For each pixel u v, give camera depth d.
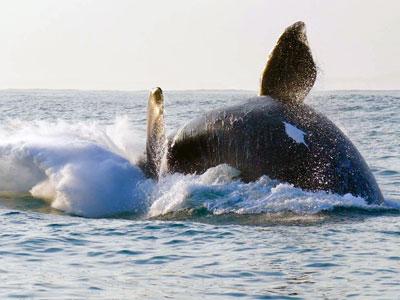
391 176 98.75
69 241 59.38
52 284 48.47
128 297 46.22
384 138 160.75
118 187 74.00
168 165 75.38
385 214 66.69
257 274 50.88
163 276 50.56
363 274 50.75
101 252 56.34
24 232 62.06
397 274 50.72
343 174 68.94
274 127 71.12
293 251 56.06
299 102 73.38
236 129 72.50
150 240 59.75
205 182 72.44
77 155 77.19
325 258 54.25
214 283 49.09
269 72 73.94
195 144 74.62
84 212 71.81
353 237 59.59
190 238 60.09
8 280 49.19
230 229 62.62
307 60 71.69
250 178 71.25
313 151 69.62
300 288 48.06
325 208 66.44
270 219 65.19
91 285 48.41
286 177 69.88
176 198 70.50
